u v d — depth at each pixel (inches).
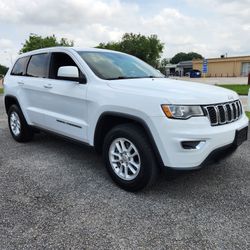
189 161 120.7
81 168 168.7
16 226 108.7
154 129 122.1
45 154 194.1
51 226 108.8
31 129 208.2
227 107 135.4
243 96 589.0
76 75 154.9
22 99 205.9
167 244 99.1
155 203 127.0
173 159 121.0
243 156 190.7
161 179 152.5
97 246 97.7
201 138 120.0
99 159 184.4
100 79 149.6
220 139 125.6
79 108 156.7
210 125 124.4
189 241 100.7
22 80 206.1
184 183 148.1
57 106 173.5
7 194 134.7
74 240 100.7
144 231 106.3
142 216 116.4
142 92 129.6
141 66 185.8
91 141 152.3
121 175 139.9
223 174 160.1
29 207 122.8
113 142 140.7
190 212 119.6
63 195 134.1
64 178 154.0
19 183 147.3
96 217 115.3
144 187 132.3
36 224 110.1
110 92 139.8
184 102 120.3
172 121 118.8
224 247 97.6
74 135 163.6
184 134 118.3
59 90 167.9
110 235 103.7
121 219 114.1
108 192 137.5
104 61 168.2
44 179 152.6
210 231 106.5
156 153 124.5
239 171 164.7
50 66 183.2
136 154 131.6
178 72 3083.2
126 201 128.6
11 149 205.9
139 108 125.9
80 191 138.5
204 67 1694.1
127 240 101.0
